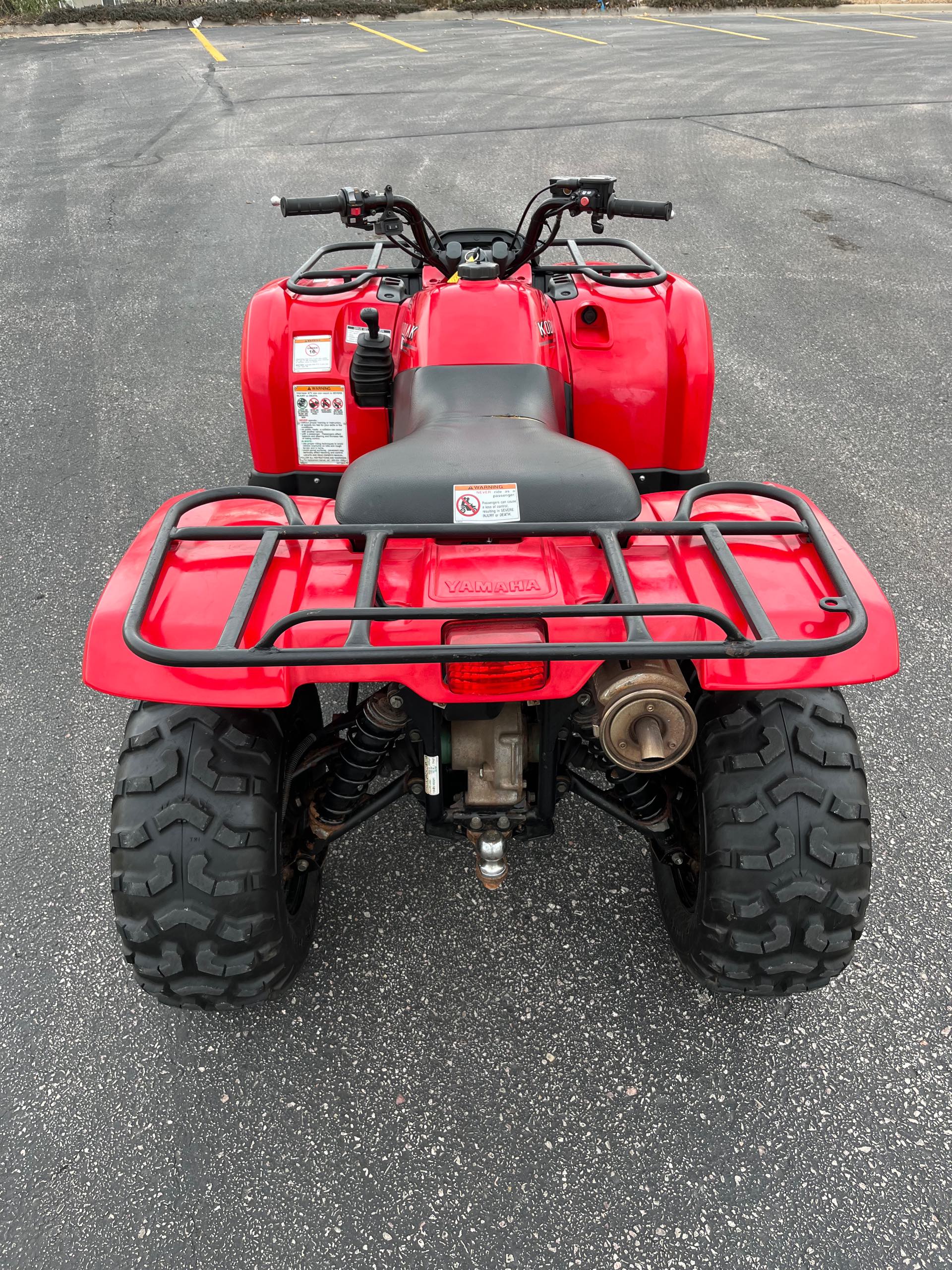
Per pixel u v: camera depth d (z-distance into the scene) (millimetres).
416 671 1769
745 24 20875
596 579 1856
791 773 1837
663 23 20906
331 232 7832
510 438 2064
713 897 1888
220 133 10961
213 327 6297
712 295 6625
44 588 3893
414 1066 2223
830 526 1973
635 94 12727
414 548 1949
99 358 5926
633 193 8633
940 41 17766
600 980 2402
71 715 3271
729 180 9023
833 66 14781
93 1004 2377
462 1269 1866
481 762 2020
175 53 16578
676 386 3102
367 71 14602
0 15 20328
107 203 8664
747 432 4953
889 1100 2133
